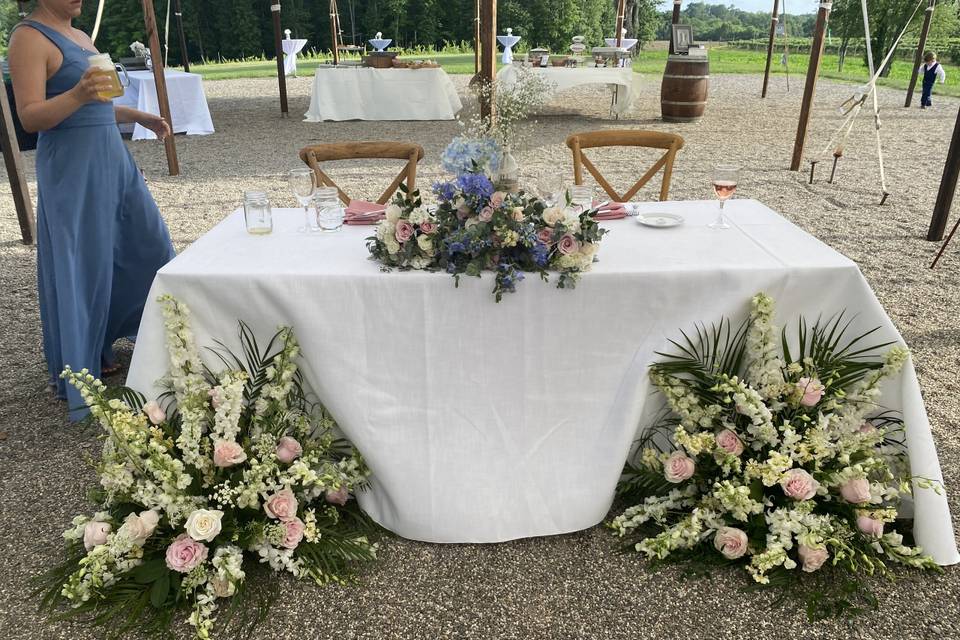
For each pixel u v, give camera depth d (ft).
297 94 49.29
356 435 7.04
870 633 6.07
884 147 28.96
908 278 14.67
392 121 35.58
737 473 7.10
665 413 7.61
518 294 6.86
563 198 7.69
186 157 27.22
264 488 6.58
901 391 6.93
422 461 7.13
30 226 17.35
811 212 19.57
